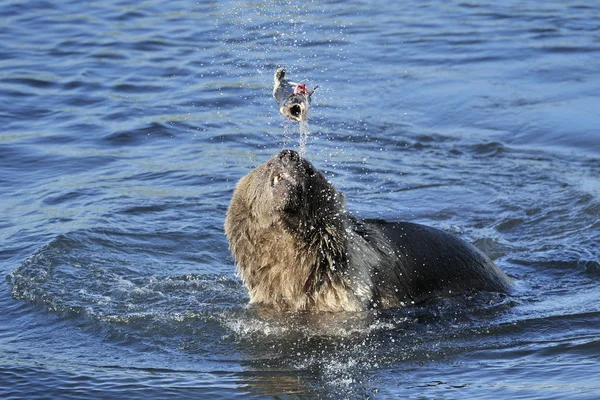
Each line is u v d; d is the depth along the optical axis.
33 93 63.88
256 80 66.81
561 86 67.00
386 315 33.56
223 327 32.78
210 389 27.81
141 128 57.47
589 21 85.12
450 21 84.94
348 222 34.56
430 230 37.38
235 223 34.28
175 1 88.75
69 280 36.72
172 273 38.22
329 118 60.22
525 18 86.38
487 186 49.34
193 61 71.06
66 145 54.69
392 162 53.16
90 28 80.19
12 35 77.69
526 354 30.17
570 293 36.56
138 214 44.25
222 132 57.00
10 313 33.94
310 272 33.59
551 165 52.69
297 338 31.83
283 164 32.41
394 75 69.12
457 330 32.41
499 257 40.88
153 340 31.73
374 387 27.89
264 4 88.00
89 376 28.67
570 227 43.97
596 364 28.94
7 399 26.97
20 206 45.22
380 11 87.81
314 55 73.25
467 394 27.05
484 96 64.81
